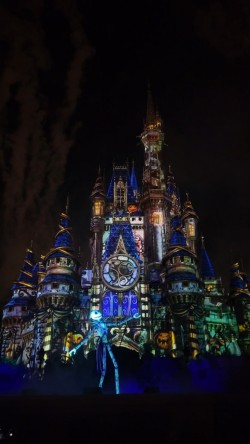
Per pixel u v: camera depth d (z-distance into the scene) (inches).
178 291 2797.7
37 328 2753.4
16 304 3164.4
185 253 2999.5
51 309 2760.8
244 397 756.0
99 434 711.7
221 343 2758.4
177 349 2625.5
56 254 3004.4
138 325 2773.1
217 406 740.0
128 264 3011.8
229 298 3097.9
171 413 733.9
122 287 2920.8
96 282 2967.5
